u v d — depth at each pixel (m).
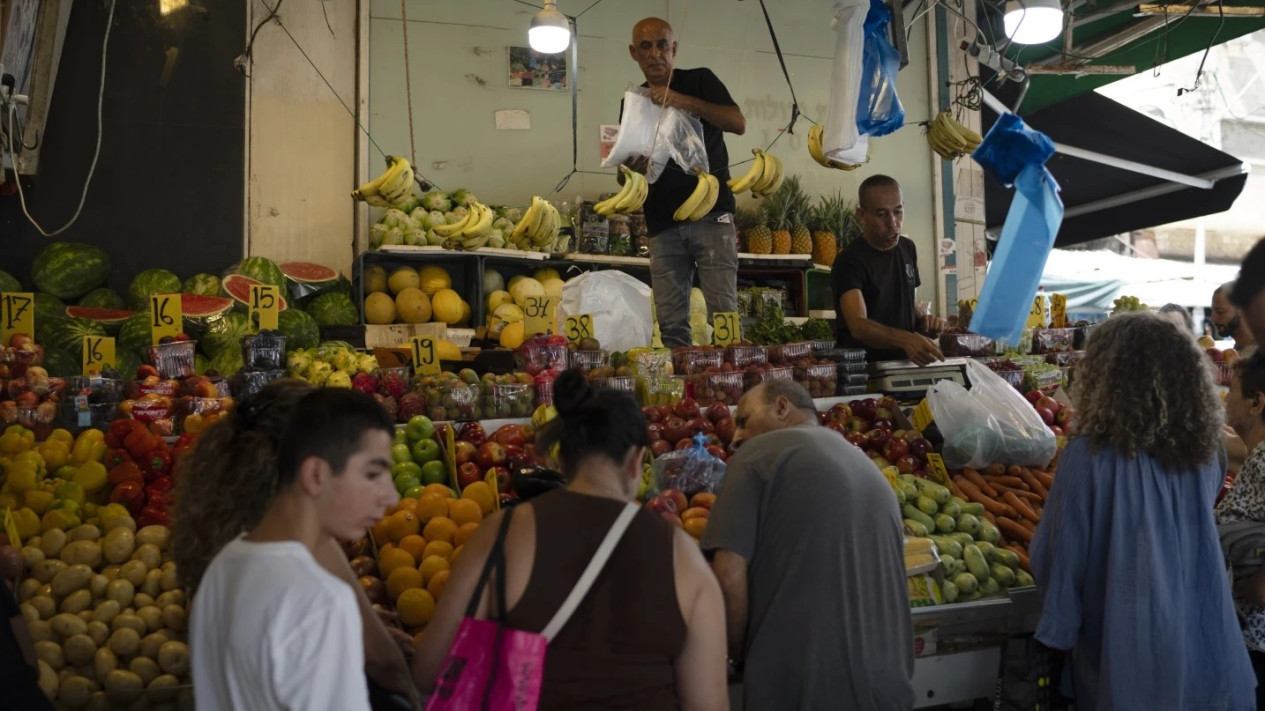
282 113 7.22
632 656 1.99
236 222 7.10
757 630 2.77
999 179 4.83
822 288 8.23
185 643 2.83
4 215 6.65
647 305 5.66
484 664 1.95
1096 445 3.12
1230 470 4.21
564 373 2.18
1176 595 3.02
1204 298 14.18
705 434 4.15
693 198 5.18
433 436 3.99
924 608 3.52
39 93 6.26
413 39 7.52
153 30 6.98
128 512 3.38
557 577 1.99
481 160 7.65
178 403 3.96
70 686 2.71
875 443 4.42
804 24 8.50
